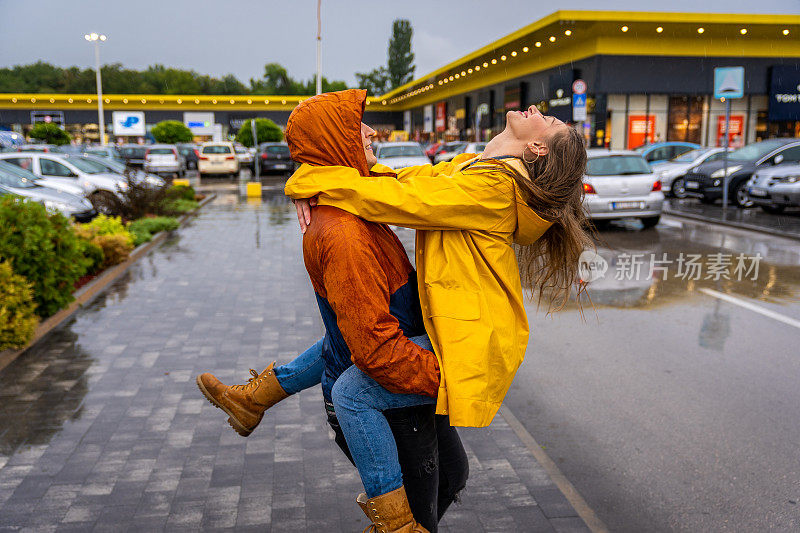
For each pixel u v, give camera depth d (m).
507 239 1.77
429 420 1.85
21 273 6.09
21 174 13.12
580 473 3.79
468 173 1.69
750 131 31.61
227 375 5.10
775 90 31.00
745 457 3.94
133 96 64.38
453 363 1.63
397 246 1.84
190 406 4.49
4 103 63.09
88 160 18.36
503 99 39.56
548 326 6.75
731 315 7.09
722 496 3.53
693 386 5.07
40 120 63.84
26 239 6.05
